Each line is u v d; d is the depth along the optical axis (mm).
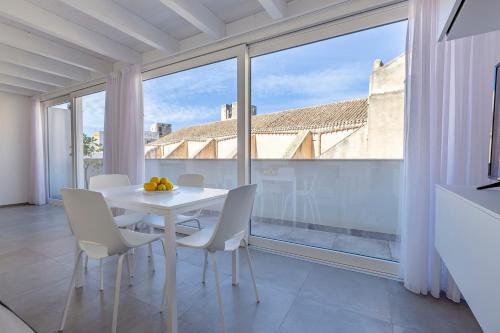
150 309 1716
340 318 1625
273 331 1509
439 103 1757
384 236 2475
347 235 2697
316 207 2871
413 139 1836
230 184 3215
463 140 1680
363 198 2570
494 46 1597
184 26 2881
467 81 1664
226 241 1674
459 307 1725
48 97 5191
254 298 1852
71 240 3082
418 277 1870
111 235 1434
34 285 2025
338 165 2705
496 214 759
